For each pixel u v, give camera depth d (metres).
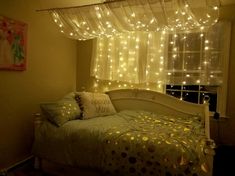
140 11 2.58
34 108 3.10
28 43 2.94
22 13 2.82
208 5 2.37
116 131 2.27
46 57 3.28
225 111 3.04
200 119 2.85
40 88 3.20
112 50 3.57
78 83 3.97
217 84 3.04
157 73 3.30
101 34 3.24
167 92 3.43
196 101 3.28
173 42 3.23
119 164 2.07
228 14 2.99
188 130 2.29
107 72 3.60
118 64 3.53
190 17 2.49
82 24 3.02
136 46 3.39
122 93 3.55
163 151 1.92
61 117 2.62
